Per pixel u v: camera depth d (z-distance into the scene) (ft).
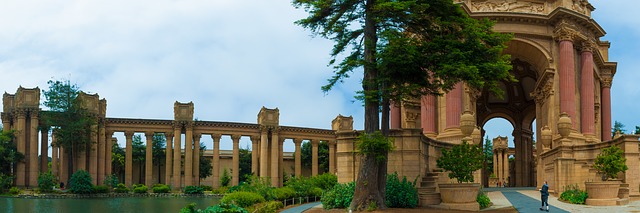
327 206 86.74
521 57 160.86
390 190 82.23
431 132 141.28
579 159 112.06
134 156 274.98
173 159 246.68
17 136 205.87
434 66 78.07
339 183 91.45
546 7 151.64
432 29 82.48
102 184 220.64
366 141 75.15
